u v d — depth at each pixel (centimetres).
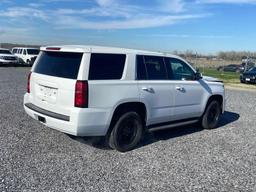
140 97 602
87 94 529
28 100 636
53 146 594
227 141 705
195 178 490
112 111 560
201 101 763
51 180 449
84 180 457
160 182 468
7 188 416
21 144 595
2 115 815
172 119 692
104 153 576
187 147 644
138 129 612
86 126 533
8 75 2100
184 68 728
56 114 555
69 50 557
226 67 5034
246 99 1466
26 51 3444
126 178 474
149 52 646
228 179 494
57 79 554
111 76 564
